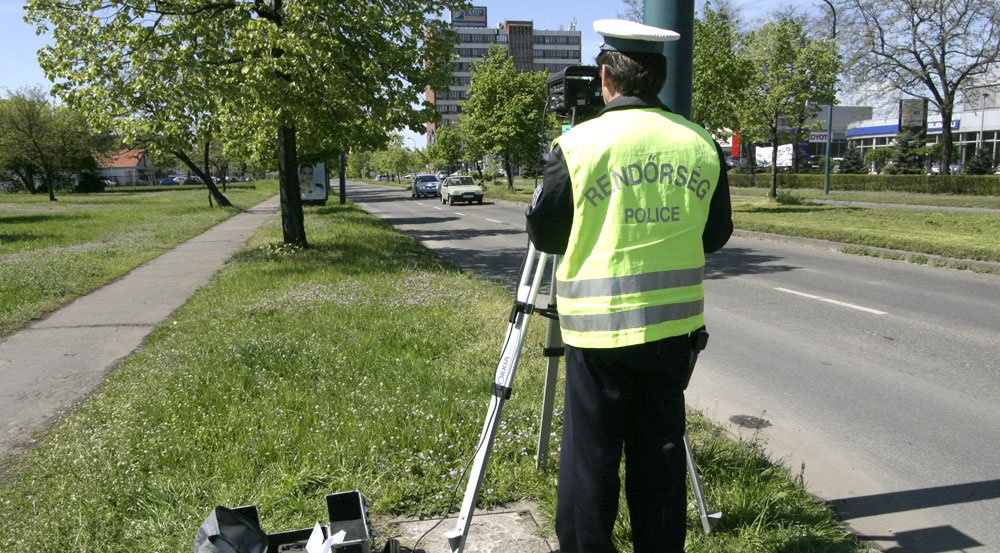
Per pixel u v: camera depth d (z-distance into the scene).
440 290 9.10
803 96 23.80
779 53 24.09
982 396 5.35
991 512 3.56
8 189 66.44
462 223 24.39
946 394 5.41
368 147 13.84
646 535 2.36
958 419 4.89
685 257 2.28
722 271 11.71
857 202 28.28
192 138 12.55
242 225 23.56
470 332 6.79
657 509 2.32
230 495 3.41
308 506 3.33
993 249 11.78
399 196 53.00
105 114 11.84
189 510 3.28
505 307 7.98
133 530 3.13
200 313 8.12
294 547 2.77
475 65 45.94
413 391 4.89
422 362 5.68
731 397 5.42
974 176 30.70
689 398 5.39
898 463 4.19
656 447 2.32
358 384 5.07
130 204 42.06
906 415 4.98
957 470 4.08
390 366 5.53
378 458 3.81
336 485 3.53
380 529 3.19
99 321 8.05
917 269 11.62
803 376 5.93
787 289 9.92
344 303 8.14
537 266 2.79
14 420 4.79
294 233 14.09
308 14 11.85
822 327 7.63
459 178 40.12
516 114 44.41
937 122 62.56
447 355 5.99
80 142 49.81
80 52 11.62
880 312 8.32
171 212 31.25
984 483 3.90
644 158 2.25
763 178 43.59
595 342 2.23
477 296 8.70
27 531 3.10
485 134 45.59
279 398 4.77
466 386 5.04
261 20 11.48
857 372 6.01
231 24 11.98
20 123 47.91
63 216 28.84
